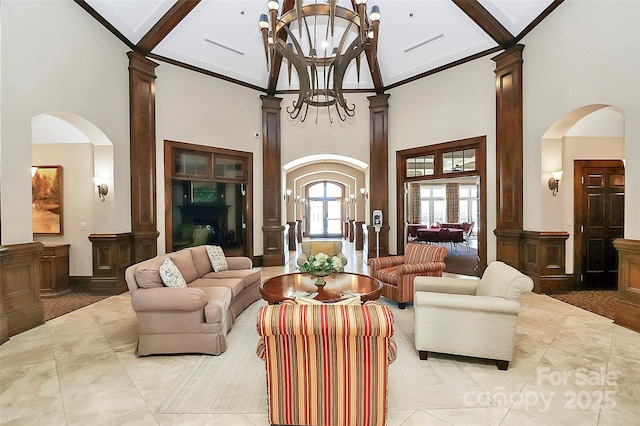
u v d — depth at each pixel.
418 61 6.14
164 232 5.59
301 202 13.69
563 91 4.21
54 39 3.80
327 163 11.54
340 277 3.98
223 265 4.51
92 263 4.93
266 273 6.38
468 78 5.66
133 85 5.08
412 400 2.18
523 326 3.44
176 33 5.37
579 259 5.02
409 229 10.91
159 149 5.52
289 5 5.14
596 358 2.74
